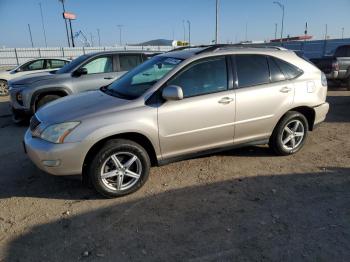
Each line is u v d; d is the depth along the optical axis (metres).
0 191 4.40
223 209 3.82
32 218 3.74
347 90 12.24
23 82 7.86
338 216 3.63
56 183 4.58
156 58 5.07
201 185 4.43
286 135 5.27
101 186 4.01
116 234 3.41
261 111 4.84
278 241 3.23
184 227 3.49
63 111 4.12
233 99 4.58
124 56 8.55
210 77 4.50
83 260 3.03
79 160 3.87
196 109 4.34
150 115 4.10
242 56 4.77
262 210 3.78
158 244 3.23
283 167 4.95
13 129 7.70
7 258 3.08
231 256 3.03
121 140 4.05
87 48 38.28
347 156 5.36
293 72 5.15
